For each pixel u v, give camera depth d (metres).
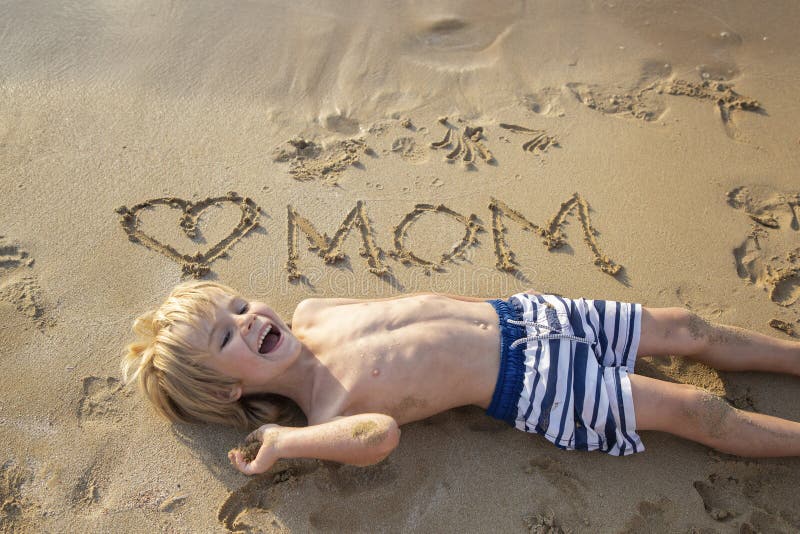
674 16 4.92
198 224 3.51
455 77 4.41
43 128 3.97
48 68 4.34
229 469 2.58
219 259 3.36
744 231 3.49
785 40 4.70
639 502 2.50
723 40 4.72
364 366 2.51
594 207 3.62
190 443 2.67
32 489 2.53
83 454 2.63
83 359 2.93
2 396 2.80
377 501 2.49
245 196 3.65
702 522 2.44
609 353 2.70
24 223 3.48
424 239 3.47
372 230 3.51
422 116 4.14
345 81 4.35
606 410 2.44
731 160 3.87
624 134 4.04
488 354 2.56
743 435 2.45
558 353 2.50
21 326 3.04
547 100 4.27
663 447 2.67
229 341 2.47
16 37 4.54
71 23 4.66
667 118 4.15
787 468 2.58
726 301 3.19
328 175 3.78
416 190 3.70
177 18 4.74
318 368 2.61
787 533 2.42
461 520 2.45
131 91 4.22
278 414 2.74
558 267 3.34
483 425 2.74
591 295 3.22
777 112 4.17
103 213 3.54
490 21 4.87
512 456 2.63
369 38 4.66
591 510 2.47
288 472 2.56
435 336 2.56
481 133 4.04
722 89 4.34
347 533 2.41
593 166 3.84
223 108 4.14
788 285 3.25
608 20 4.89
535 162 3.86
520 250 3.42
